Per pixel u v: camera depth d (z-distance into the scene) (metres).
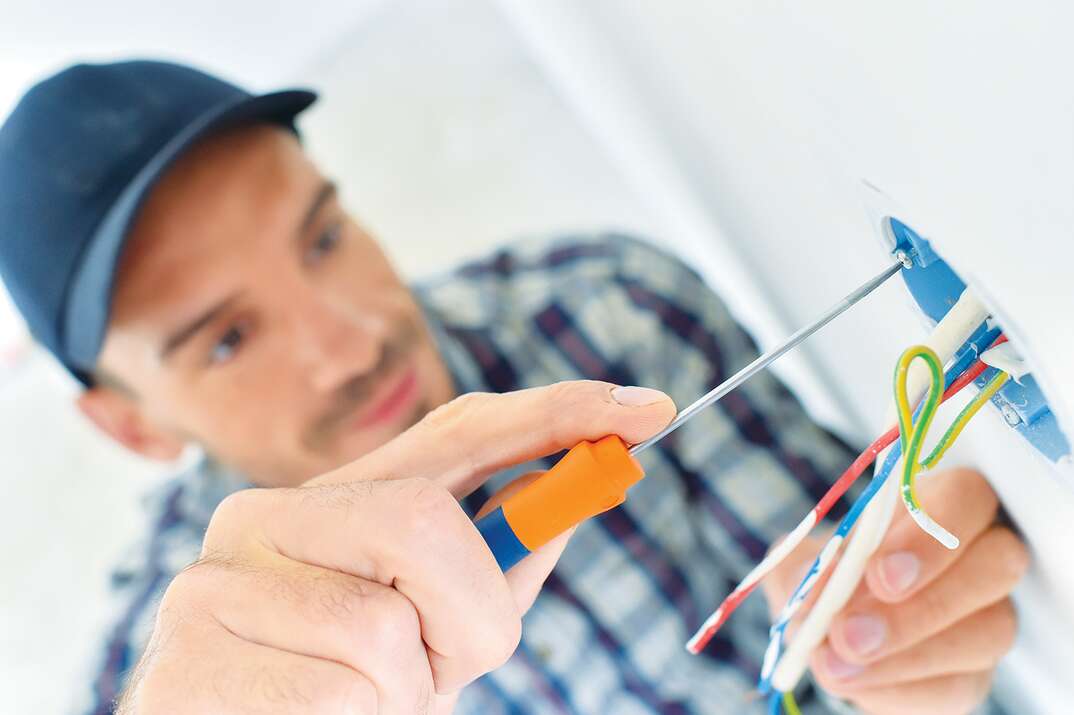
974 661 0.49
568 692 0.89
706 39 0.41
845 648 0.48
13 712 1.16
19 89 1.06
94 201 0.72
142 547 1.08
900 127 0.32
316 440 0.83
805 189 0.41
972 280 0.31
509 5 0.87
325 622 0.38
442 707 0.42
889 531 0.48
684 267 1.01
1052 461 0.34
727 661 0.87
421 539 0.38
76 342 0.79
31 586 1.21
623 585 0.90
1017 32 0.28
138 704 0.38
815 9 0.33
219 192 0.74
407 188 1.33
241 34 1.17
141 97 0.76
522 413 0.40
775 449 0.88
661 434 0.39
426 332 0.91
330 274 0.81
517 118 1.26
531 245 1.17
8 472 1.22
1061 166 0.28
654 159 0.67
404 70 1.26
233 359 0.78
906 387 0.35
